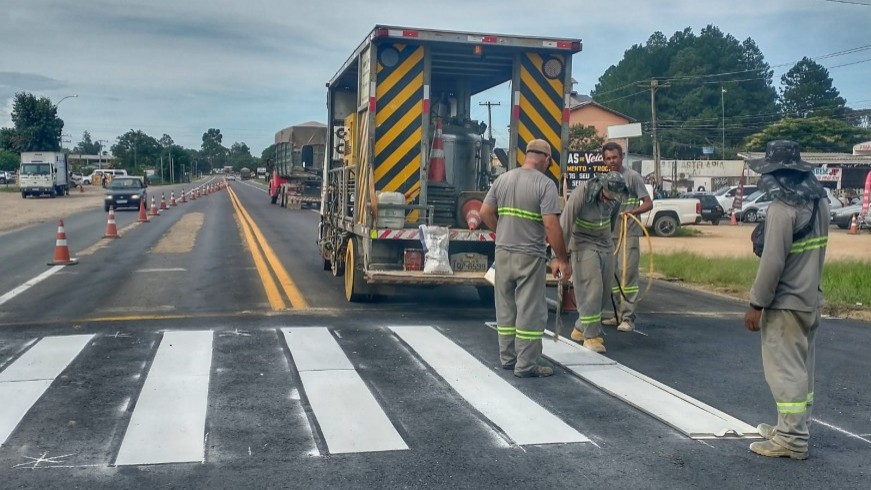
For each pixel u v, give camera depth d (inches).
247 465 187.9
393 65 371.9
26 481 178.4
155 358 283.6
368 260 380.8
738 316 401.7
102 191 2672.2
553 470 187.5
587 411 231.5
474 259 385.1
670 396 244.8
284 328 338.6
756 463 193.8
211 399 236.5
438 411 229.1
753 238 206.1
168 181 4970.5
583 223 303.9
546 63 386.3
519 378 265.4
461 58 400.5
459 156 420.2
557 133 389.7
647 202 348.5
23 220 1154.0
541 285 266.2
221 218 1211.2
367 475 183.0
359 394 243.4
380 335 327.6
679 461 194.1
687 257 639.1
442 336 327.0
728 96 3750.0
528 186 264.4
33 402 233.5
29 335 322.7
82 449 197.3
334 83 514.0
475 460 192.9
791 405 194.9
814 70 3875.5
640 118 3735.2
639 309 422.0
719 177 2568.9
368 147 373.7
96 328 337.4
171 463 188.7
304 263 600.4
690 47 3993.6
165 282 485.1
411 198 382.6
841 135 3004.4
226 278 503.2
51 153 2071.9
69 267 566.6
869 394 257.4
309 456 193.9
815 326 198.1
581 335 325.4
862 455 200.8
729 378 272.5
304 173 1521.9
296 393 243.6
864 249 897.5
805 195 189.0
